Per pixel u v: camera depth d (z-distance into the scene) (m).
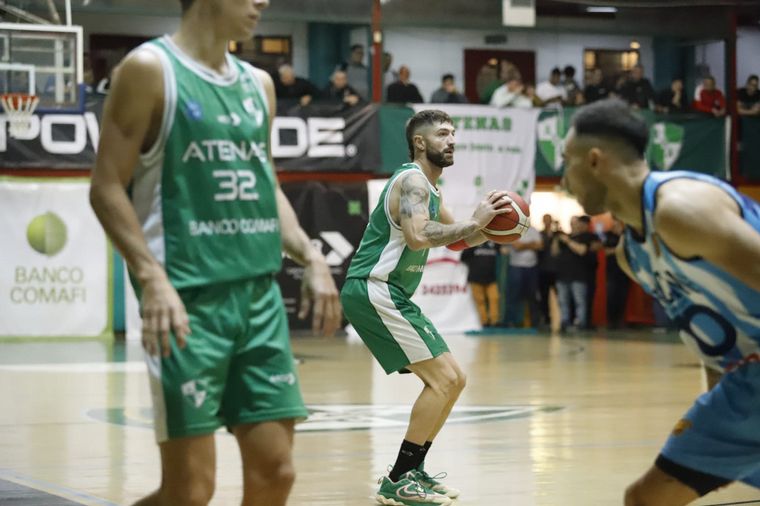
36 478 10.95
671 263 5.66
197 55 5.99
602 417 15.72
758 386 5.84
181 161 5.88
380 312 9.80
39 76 25.77
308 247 6.40
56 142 32.50
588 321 36.59
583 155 5.74
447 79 36.12
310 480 10.83
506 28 39.81
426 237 9.23
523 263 35.75
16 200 32.41
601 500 9.80
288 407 6.02
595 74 38.22
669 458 6.17
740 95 38.66
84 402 17.56
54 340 32.53
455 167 35.34
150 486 10.52
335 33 42.00
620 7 40.38
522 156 36.06
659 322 38.09
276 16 36.66
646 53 43.50
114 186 5.73
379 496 9.72
